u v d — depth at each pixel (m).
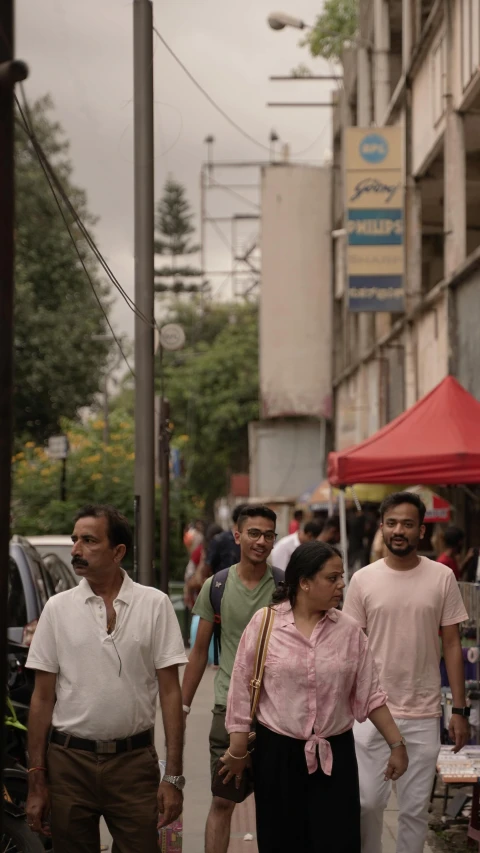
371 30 25.95
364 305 17.92
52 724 4.62
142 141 9.09
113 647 4.57
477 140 17.19
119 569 4.71
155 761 4.69
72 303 19.84
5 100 3.10
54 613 4.62
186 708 6.15
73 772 4.54
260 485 34.09
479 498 13.20
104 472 19.58
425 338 17.91
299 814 4.59
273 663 4.59
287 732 4.57
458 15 15.79
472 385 14.68
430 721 5.79
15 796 5.71
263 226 33.16
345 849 4.54
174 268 74.38
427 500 14.52
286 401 33.00
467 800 7.80
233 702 4.66
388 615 5.82
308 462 34.03
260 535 5.98
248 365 51.69
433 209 21.97
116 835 4.59
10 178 3.12
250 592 6.04
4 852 5.38
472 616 7.95
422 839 5.79
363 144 17.92
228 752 4.66
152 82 9.05
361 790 5.70
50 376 22.81
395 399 21.62
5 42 3.08
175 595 20.52
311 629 4.64
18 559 8.05
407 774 5.77
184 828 7.34
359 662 4.68
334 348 33.00
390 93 24.45
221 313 64.06
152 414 9.37
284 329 33.06
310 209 33.09
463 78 15.58
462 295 15.23
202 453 52.06
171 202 74.75
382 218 17.95
